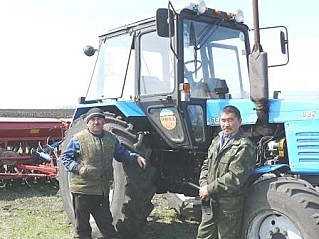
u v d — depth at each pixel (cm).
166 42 495
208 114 490
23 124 780
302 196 352
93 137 435
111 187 495
